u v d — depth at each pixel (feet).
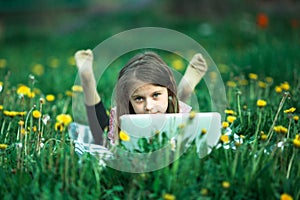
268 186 8.51
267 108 12.87
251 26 40.96
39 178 8.96
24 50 42.78
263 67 20.77
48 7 77.20
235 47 35.78
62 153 9.43
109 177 9.15
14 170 9.24
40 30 64.28
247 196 8.62
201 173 9.01
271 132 11.12
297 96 14.32
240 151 9.56
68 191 8.60
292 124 11.63
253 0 49.80
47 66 27.58
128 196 8.45
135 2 75.05
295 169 9.35
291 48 25.07
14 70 25.29
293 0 47.55
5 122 12.64
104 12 67.56
